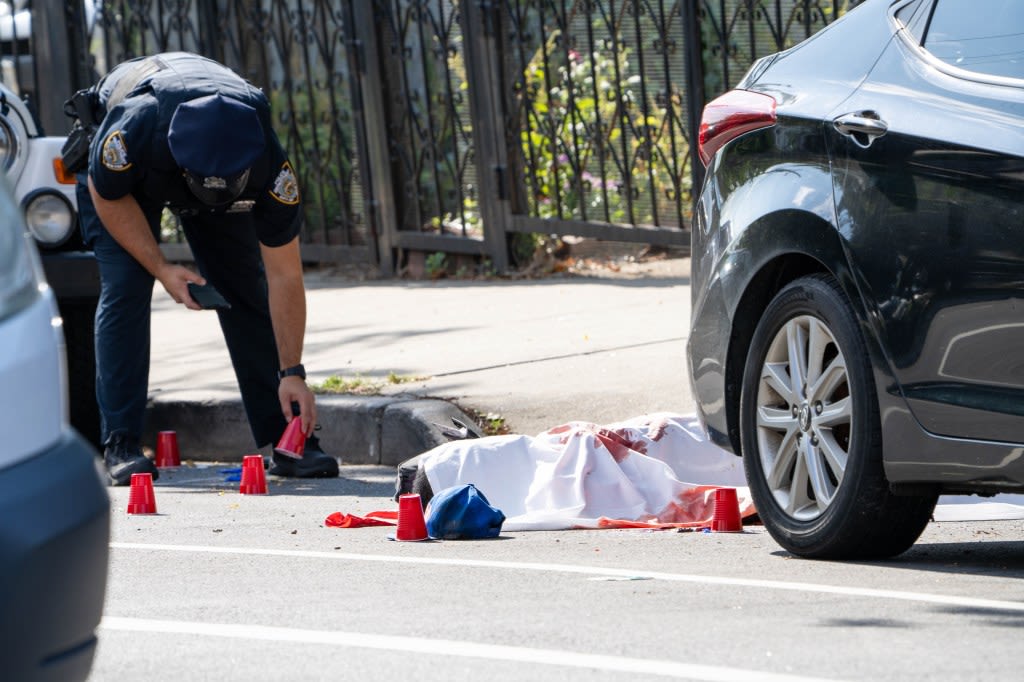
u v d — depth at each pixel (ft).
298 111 177.17
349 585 56.24
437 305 139.54
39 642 32.24
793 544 60.29
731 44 134.82
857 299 57.21
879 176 56.85
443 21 158.92
